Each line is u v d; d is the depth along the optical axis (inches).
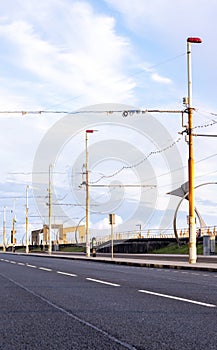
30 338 333.1
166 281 793.6
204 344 308.7
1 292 621.6
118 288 667.4
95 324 384.5
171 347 301.3
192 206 1425.9
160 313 433.7
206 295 574.9
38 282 774.5
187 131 1443.2
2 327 374.6
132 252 3282.5
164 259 1990.7
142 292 609.9
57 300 535.2
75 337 335.3
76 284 735.7
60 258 2282.2
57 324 386.3
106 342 318.3
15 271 1080.8
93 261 1868.8
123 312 442.6
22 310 461.7
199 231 2677.2
